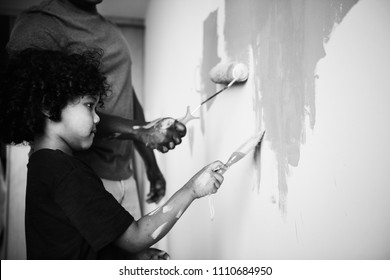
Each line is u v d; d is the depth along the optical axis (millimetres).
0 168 2721
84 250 809
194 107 1625
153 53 2924
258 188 986
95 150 1509
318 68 712
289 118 821
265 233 951
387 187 557
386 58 555
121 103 1604
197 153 1572
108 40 1508
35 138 920
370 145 589
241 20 1082
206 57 1433
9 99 878
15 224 2621
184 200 859
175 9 2045
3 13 3109
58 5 1350
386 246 564
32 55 907
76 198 772
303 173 775
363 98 601
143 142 1378
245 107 1064
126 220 803
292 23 795
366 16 591
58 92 854
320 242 722
